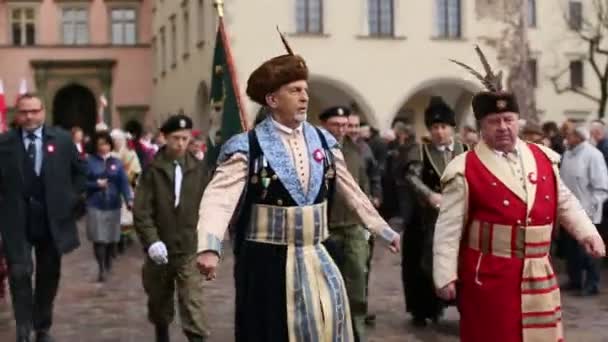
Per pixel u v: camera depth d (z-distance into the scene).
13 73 42.03
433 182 8.32
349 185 4.58
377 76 29.06
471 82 29.56
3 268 10.67
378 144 18.02
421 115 31.66
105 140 12.47
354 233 7.57
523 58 21.86
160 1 39.69
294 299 4.26
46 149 7.66
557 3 32.06
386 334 8.41
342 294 4.40
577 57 32.28
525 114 21.59
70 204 7.73
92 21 42.66
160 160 7.21
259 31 27.77
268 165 4.30
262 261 4.30
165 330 7.46
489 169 4.91
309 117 30.62
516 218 4.83
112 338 8.47
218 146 8.66
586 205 10.86
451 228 4.94
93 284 11.97
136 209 7.11
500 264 4.85
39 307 7.79
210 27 28.42
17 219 7.57
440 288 4.90
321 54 28.55
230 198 4.24
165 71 38.62
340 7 28.72
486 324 4.85
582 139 10.95
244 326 4.33
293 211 4.30
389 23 29.34
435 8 29.56
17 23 42.28
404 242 8.80
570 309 9.70
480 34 29.66
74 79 42.47
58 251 7.61
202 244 4.07
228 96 8.55
